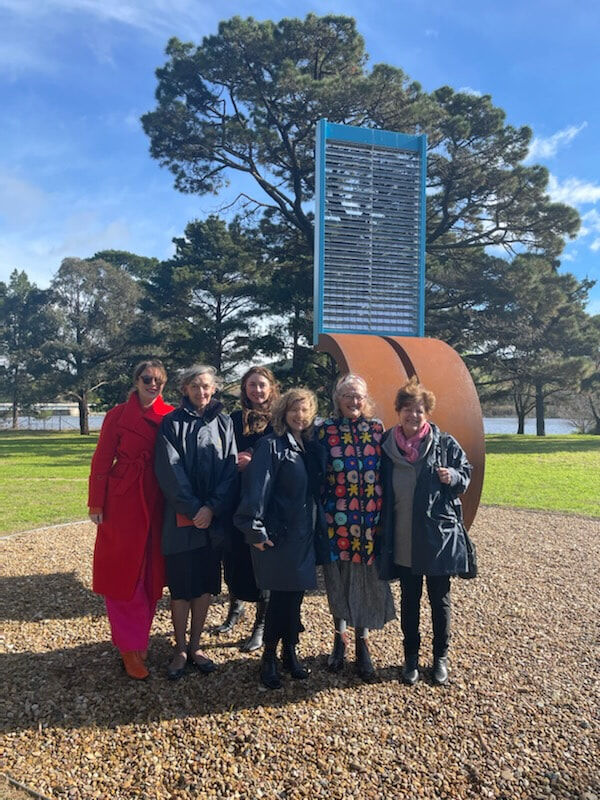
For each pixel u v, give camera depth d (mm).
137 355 31672
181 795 2186
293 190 23281
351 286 6645
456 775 2311
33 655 3264
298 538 2928
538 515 7664
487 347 23953
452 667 3189
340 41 20312
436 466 3027
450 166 20250
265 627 2996
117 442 3139
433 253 23797
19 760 2373
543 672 3145
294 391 3066
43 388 34000
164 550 3027
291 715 2695
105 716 2678
